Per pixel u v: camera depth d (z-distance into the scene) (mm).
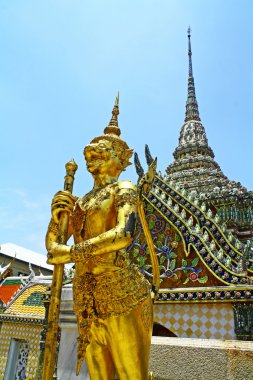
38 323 17625
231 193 16109
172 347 4801
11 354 18266
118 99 5066
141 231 10367
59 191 4230
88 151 4289
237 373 4250
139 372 3484
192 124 25609
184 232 9688
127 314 3539
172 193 10883
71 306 6859
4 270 27859
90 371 3746
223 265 8805
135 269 3820
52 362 3521
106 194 3924
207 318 8703
